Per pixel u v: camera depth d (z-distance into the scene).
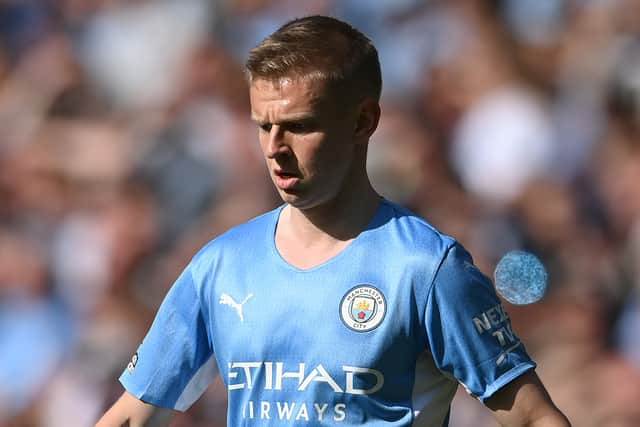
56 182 38.00
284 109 12.99
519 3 37.28
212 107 37.00
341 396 13.08
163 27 40.59
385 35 37.91
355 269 13.34
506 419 13.43
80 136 39.00
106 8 42.00
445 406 13.64
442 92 35.84
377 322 13.12
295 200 13.24
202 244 33.28
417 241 13.38
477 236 32.00
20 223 37.47
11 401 33.88
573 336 29.56
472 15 36.78
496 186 33.41
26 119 40.53
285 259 13.59
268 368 13.33
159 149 35.84
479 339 13.25
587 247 31.38
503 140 33.91
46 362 34.25
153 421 14.40
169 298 14.18
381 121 34.50
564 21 36.91
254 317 13.45
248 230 14.02
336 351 13.12
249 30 39.09
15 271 35.62
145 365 14.29
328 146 13.16
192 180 34.88
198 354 14.12
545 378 29.31
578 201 32.59
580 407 28.86
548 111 34.50
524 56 36.09
